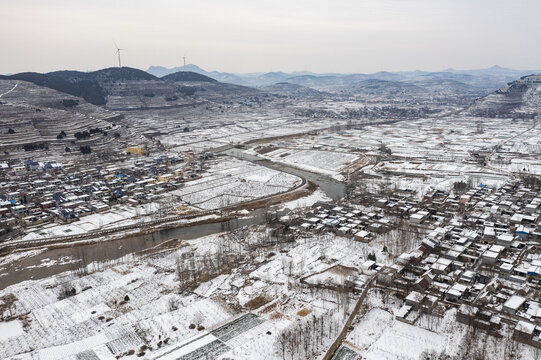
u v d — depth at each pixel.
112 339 117.00
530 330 107.50
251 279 150.62
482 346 107.19
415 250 160.25
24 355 110.00
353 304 131.12
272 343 112.06
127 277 154.25
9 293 145.00
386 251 167.38
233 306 133.00
